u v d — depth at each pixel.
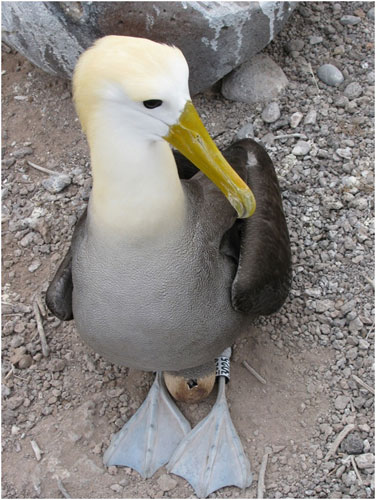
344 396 1.17
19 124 1.53
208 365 1.15
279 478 1.12
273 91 1.50
